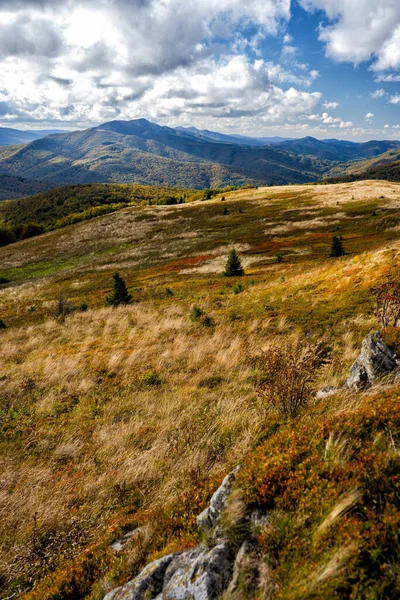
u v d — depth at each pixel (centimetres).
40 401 1105
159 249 6022
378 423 399
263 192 11369
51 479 695
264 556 291
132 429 834
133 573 391
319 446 392
